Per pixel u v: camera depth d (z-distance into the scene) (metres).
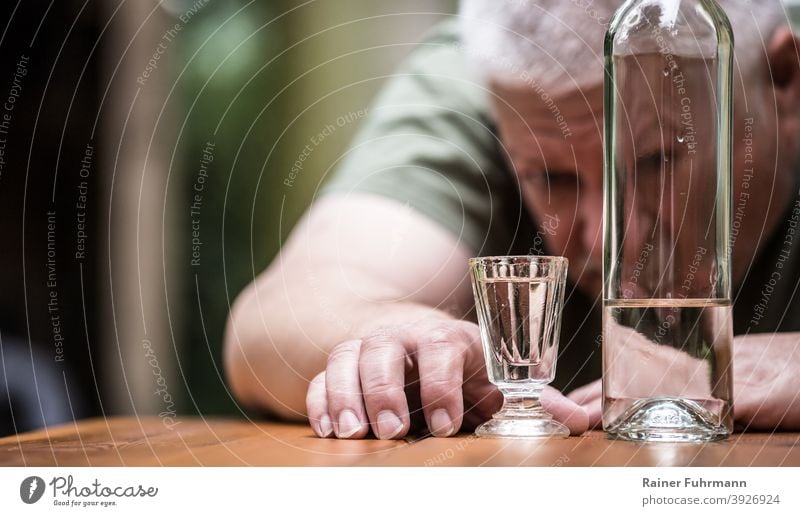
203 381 2.14
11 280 2.14
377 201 1.28
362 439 0.85
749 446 0.78
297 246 1.23
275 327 1.10
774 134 1.10
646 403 0.80
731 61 0.82
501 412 0.84
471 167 1.31
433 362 0.84
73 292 2.16
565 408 0.84
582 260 1.19
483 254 1.30
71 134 2.23
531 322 0.82
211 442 0.86
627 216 0.81
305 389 1.06
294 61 2.11
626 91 0.82
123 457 0.82
